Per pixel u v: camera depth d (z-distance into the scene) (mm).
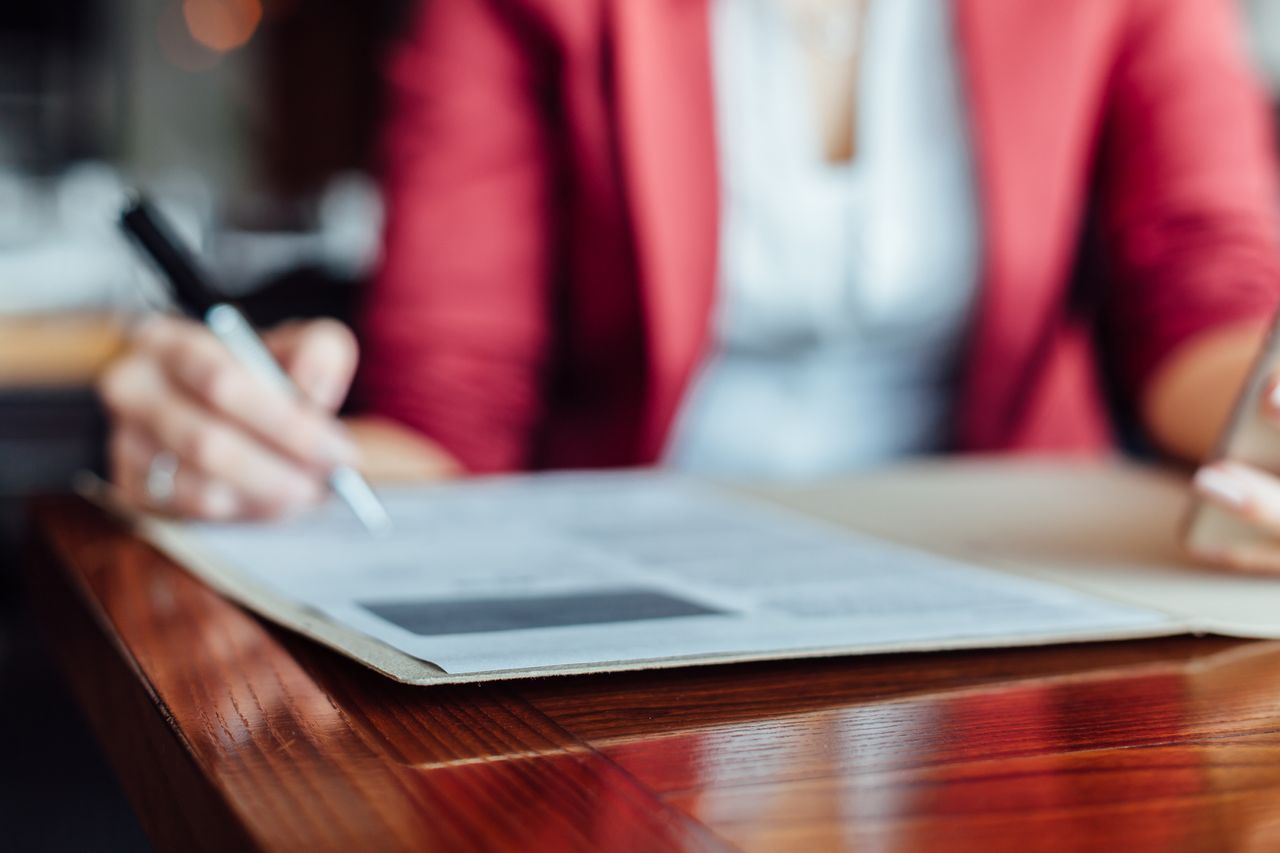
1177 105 1010
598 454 1024
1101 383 1058
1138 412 954
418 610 367
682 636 337
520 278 1003
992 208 1000
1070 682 319
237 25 4141
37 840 750
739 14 1034
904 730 275
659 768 244
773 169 1025
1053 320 1032
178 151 4133
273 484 539
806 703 295
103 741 354
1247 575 438
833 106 1052
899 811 221
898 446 1047
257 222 2449
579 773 239
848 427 1043
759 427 1037
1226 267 924
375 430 872
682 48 1002
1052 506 599
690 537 519
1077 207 1051
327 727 265
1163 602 395
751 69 1031
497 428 968
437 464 823
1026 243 1005
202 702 282
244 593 395
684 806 221
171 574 445
